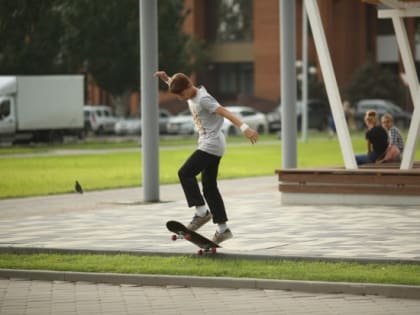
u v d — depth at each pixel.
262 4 145.50
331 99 37.94
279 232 28.53
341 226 29.86
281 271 21.64
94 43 120.12
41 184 49.41
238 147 90.31
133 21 121.31
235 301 19.53
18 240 27.42
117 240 27.16
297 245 25.53
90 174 56.69
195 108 23.50
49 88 102.75
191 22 149.25
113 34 121.00
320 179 36.78
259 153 79.62
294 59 43.81
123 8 120.31
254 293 20.38
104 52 121.06
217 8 150.50
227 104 150.75
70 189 46.34
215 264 22.77
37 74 113.56
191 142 102.50
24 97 101.06
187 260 23.42
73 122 104.88
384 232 28.23
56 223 31.89
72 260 23.92
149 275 21.64
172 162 67.56
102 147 92.69
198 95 23.38
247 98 144.12
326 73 37.97
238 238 27.16
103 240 27.19
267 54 145.38
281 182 37.47
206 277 21.25
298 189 37.19
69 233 29.02
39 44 112.19
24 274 22.64
